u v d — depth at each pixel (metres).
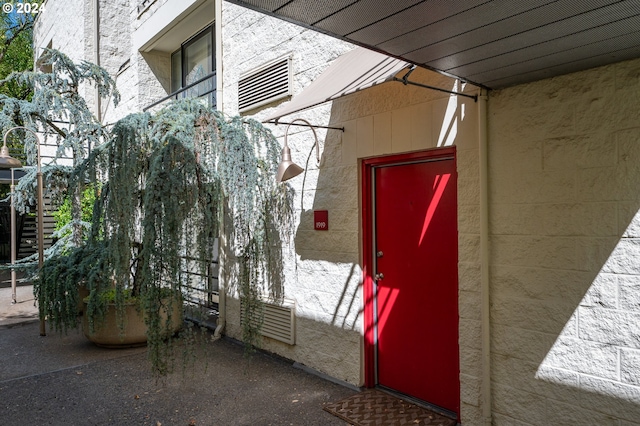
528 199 3.00
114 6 10.63
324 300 4.50
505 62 2.63
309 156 4.69
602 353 2.67
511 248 3.09
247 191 4.46
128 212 4.26
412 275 3.88
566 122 2.84
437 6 1.95
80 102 7.78
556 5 1.91
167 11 7.66
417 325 3.84
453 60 2.62
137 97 8.83
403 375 3.97
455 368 3.55
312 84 4.30
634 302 2.56
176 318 5.37
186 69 8.55
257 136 4.73
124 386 4.34
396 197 4.02
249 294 4.66
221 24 6.26
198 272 4.18
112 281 5.14
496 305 3.16
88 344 5.83
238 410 3.78
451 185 3.58
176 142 3.99
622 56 2.54
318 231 4.58
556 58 2.57
